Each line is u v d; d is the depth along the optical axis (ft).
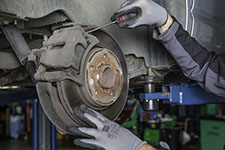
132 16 2.53
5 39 3.51
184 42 2.93
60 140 19.03
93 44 2.33
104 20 3.05
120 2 3.22
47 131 8.21
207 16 3.68
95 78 2.34
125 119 15.33
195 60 3.06
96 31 2.53
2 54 3.48
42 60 2.27
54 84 2.39
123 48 3.37
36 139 8.59
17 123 21.71
